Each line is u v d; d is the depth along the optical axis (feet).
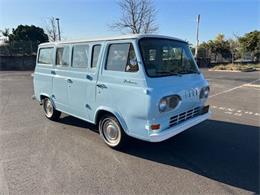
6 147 15.07
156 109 11.67
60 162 13.05
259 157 13.60
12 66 83.30
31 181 11.21
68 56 16.63
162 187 10.66
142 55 12.19
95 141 15.99
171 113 12.51
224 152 14.25
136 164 12.82
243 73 72.28
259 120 20.66
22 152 14.35
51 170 12.19
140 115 12.10
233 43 130.11
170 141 15.90
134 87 12.17
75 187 10.71
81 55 15.56
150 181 11.15
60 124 19.63
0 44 82.94
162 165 12.71
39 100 20.98
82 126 19.08
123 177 11.51
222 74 68.64
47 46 18.90
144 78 11.82
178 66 14.38
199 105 14.96
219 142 15.75
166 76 12.78
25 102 28.40
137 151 14.40
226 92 36.14
